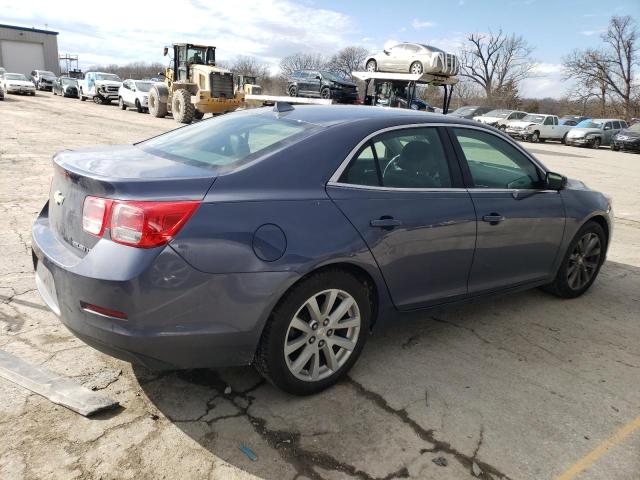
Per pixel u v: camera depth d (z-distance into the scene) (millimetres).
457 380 3109
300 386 2783
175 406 2691
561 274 4340
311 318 2762
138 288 2273
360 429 2609
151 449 2371
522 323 3982
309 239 2613
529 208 3779
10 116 18406
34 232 2938
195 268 2354
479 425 2697
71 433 2428
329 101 18828
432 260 3213
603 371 3324
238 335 2510
